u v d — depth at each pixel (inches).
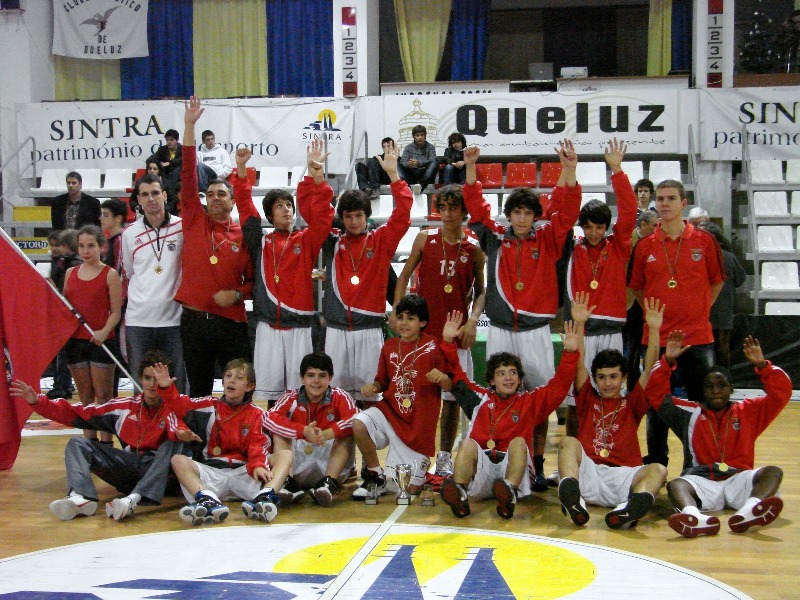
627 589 125.6
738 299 398.0
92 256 226.4
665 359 180.7
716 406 177.9
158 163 416.2
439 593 122.9
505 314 194.2
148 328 211.3
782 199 430.9
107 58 505.4
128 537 156.6
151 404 186.5
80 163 480.7
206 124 474.0
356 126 471.8
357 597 121.0
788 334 331.6
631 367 213.3
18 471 216.7
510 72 569.3
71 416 186.4
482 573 132.3
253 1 510.0
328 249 206.5
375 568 135.0
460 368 190.5
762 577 132.4
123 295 228.5
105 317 228.5
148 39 514.9
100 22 502.9
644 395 182.7
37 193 474.3
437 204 204.2
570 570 134.3
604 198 438.3
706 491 169.8
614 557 141.8
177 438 181.2
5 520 170.4
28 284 211.6
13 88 493.4
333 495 189.3
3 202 486.0
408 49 516.1
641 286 207.0
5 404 209.2
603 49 561.6
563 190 191.9
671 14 500.7
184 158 201.8
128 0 503.8
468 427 237.3
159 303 210.7
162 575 132.5
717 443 176.4
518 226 193.9
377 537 154.2
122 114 477.7
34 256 432.5
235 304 206.4
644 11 557.0
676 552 145.8
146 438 185.2
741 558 142.4
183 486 177.6
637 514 158.1
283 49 511.2
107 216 275.6
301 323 200.7
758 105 446.9
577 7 562.9
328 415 187.3
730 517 158.7
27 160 484.7
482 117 465.1
